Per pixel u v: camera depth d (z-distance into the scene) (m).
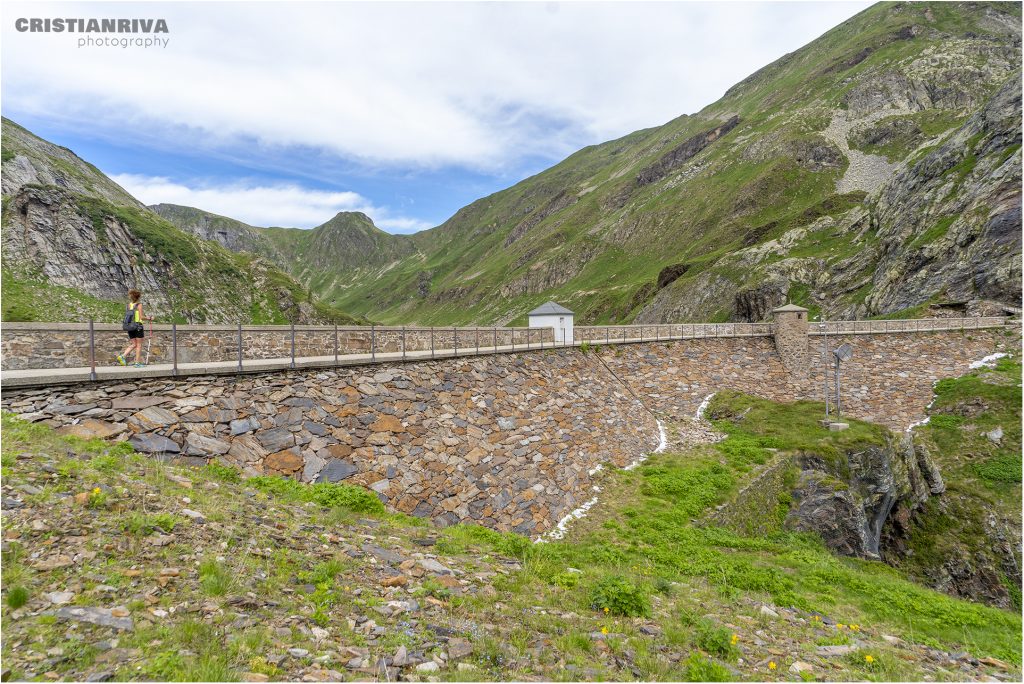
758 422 33.19
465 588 9.34
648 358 39.59
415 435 17.78
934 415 39.28
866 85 177.25
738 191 160.75
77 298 107.00
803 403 37.06
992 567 29.33
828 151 157.38
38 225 115.19
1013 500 31.50
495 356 26.00
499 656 6.88
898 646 11.06
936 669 9.68
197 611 6.19
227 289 145.38
